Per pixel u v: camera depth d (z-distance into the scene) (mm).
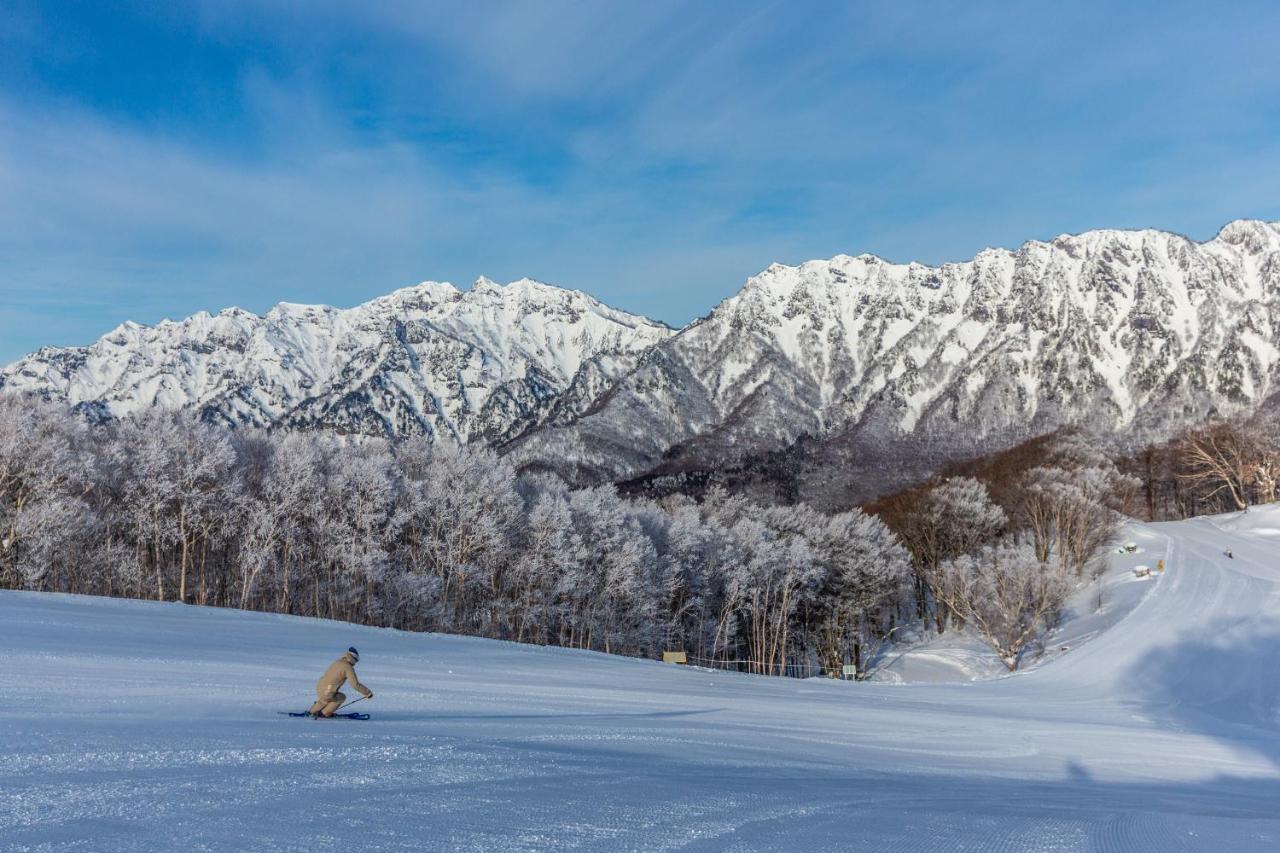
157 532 75750
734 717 31562
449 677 36406
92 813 9828
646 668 60312
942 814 14227
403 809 11094
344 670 20188
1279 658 62688
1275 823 15875
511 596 95125
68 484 71000
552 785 13680
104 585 78062
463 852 9156
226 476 82500
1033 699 57281
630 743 20750
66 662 27547
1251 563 99500
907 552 119812
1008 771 24156
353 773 13312
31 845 8422
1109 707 52875
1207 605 82500
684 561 104312
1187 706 53406
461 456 107750
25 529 65312
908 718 38625
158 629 43500
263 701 22359
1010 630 89125
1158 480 185750
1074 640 88438
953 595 102000
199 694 22734
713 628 109375
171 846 8680
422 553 91375
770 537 118000
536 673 44281
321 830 9703
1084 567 114250
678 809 12516
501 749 17031
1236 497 147250
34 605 49062
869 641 123250
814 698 47000
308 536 88875
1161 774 26688
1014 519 133875
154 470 76000
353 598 83875
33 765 12297
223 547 87188
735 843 10578
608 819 11391
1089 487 117812
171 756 13555
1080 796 19094
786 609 108938
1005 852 11484
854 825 12516
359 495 86500
